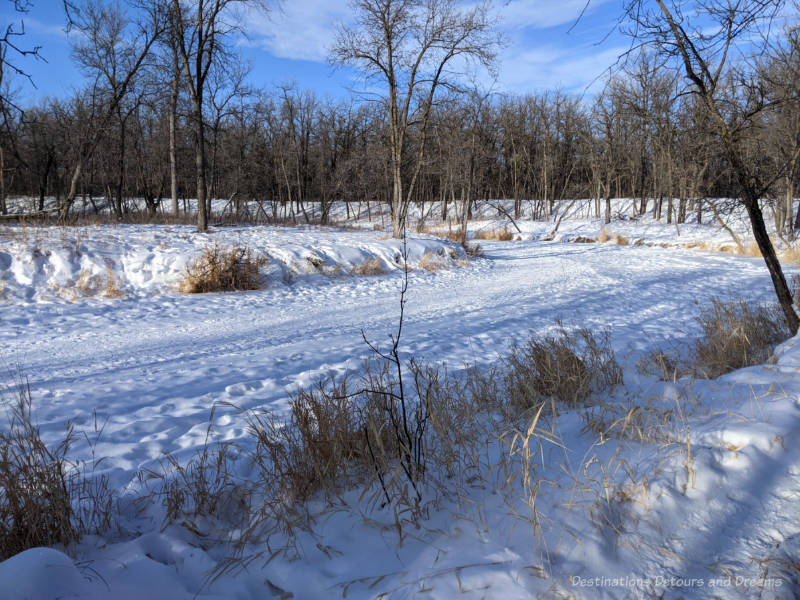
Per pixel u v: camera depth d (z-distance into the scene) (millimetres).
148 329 9523
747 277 16156
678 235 30859
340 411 3762
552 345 5609
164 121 34906
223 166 41375
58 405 5262
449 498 3100
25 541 2736
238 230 20672
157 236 16297
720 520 2730
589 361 5617
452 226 42250
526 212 53406
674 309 10977
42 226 15828
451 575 2414
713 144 6953
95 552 2756
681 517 2738
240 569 2605
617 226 38125
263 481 3457
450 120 27688
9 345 8203
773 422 3379
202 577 2564
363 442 3570
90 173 30562
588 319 9945
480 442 3826
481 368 6379
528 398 4707
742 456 3086
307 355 7422
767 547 2555
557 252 26844
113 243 14344
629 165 46969
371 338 8617
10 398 5484
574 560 2473
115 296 12258
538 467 3301
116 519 3104
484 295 13562
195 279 13500
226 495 3262
